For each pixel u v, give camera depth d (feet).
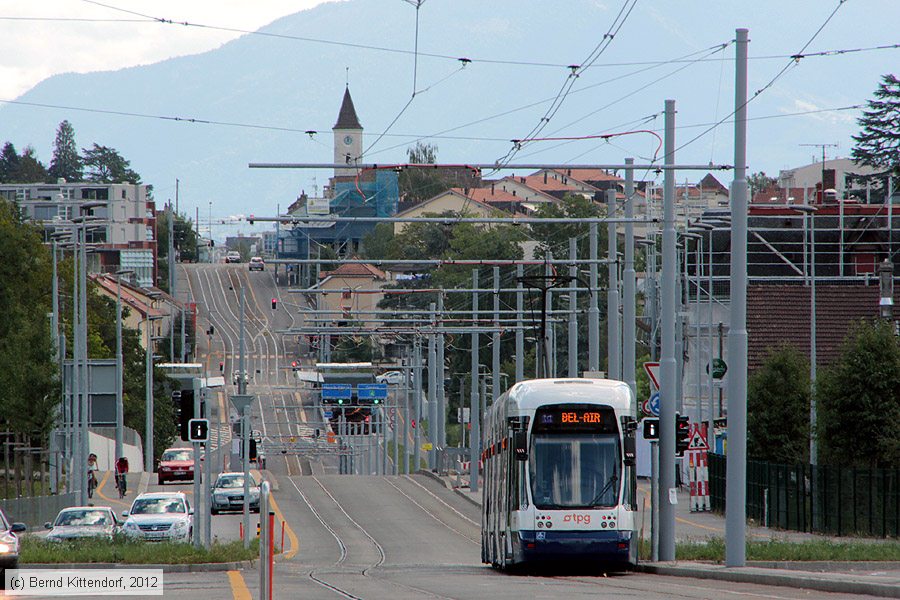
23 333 394.73
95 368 428.56
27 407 382.83
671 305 207.21
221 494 370.94
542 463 183.83
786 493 289.74
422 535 314.96
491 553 212.43
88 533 234.79
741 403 179.83
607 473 184.03
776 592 135.54
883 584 130.62
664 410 205.36
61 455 449.06
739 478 179.11
